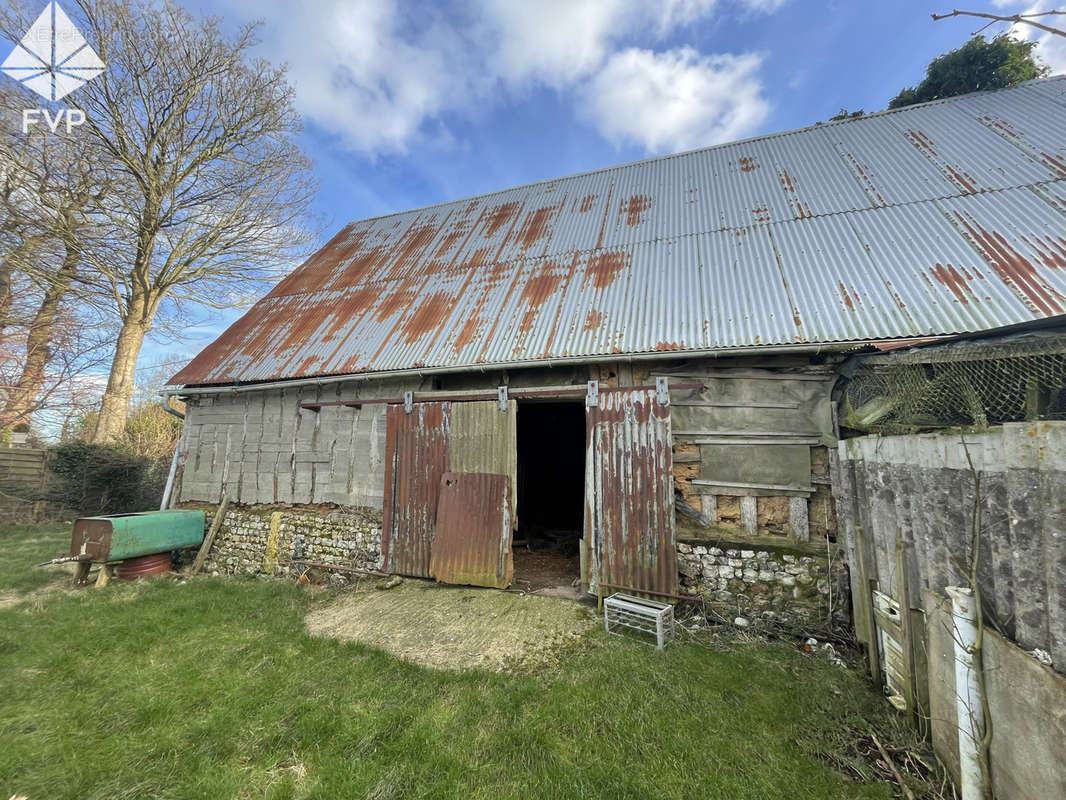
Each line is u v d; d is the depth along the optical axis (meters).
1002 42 9.83
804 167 7.43
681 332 5.21
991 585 2.23
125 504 12.18
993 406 3.36
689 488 5.18
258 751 2.83
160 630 4.73
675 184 8.27
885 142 7.31
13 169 11.74
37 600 5.79
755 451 4.98
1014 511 2.05
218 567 7.60
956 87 10.35
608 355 5.27
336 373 6.71
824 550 4.65
